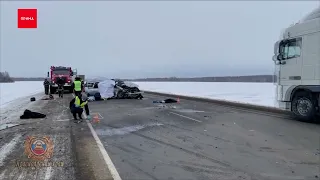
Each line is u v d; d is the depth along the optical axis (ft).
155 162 19.57
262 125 34.32
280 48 40.04
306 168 18.39
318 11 36.06
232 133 29.45
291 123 35.88
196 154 21.57
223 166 18.76
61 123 35.99
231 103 60.70
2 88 159.43
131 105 59.98
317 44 35.17
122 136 27.94
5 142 25.32
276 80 41.24
